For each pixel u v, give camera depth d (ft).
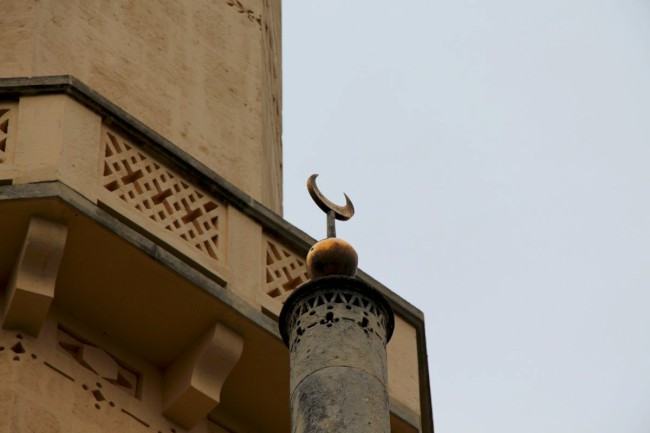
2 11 81.82
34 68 79.61
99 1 85.51
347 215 64.80
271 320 74.28
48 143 72.13
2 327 70.64
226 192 76.33
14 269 71.10
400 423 76.69
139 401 72.59
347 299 61.05
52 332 71.72
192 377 72.69
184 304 72.90
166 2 89.45
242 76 90.43
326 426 57.47
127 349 73.87
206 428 74.49
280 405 75.82
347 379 58.80
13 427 66.95
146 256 71.61
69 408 69.72
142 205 73.31
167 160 75.10
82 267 71.72
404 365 79.30
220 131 86.38
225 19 92.63
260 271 75.56
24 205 70.13
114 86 82.74
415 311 81.56
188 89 86.53
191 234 74.23
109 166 73.20
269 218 77.20
